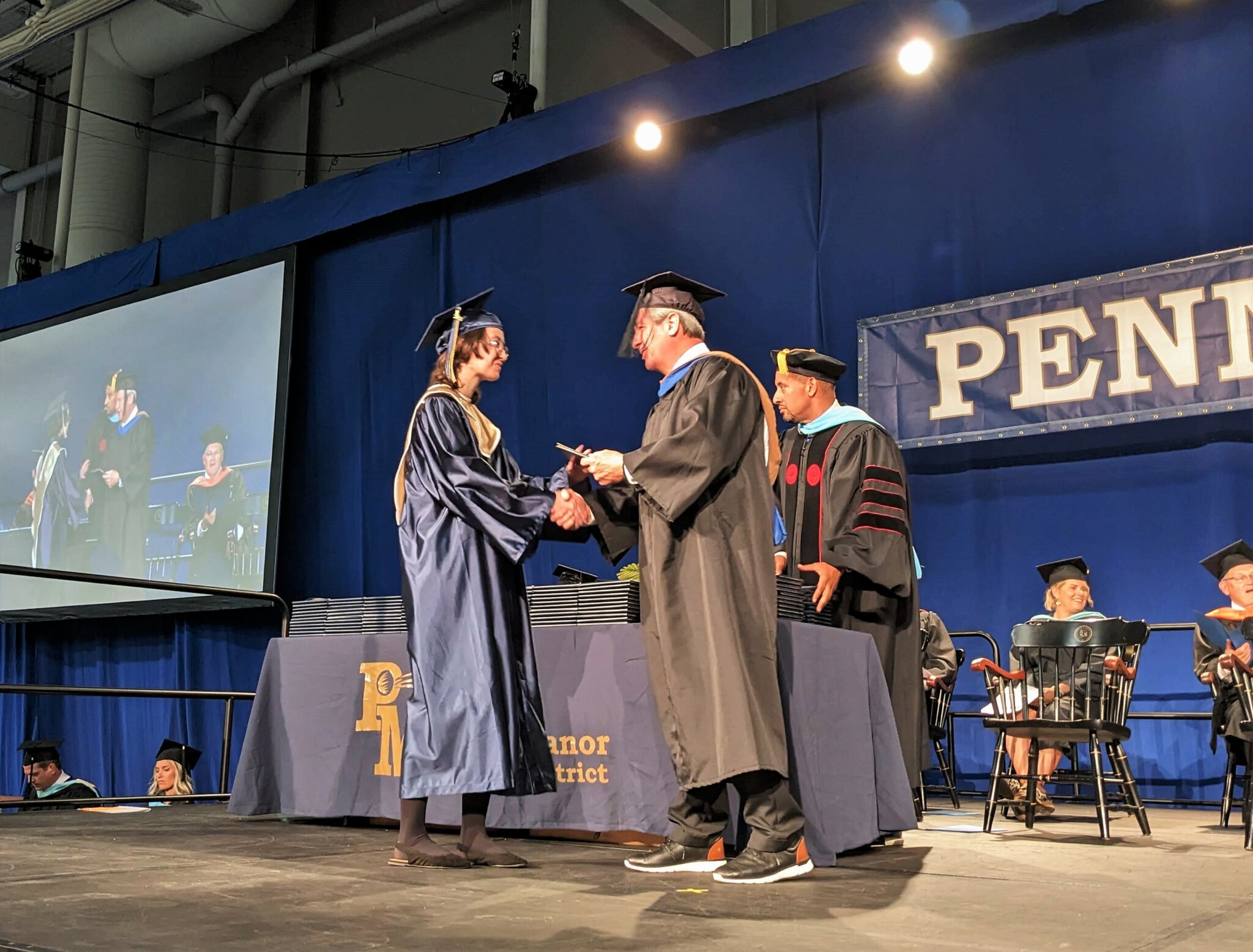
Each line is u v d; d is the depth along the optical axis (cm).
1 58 1016
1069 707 414
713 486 253
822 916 201
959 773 537
